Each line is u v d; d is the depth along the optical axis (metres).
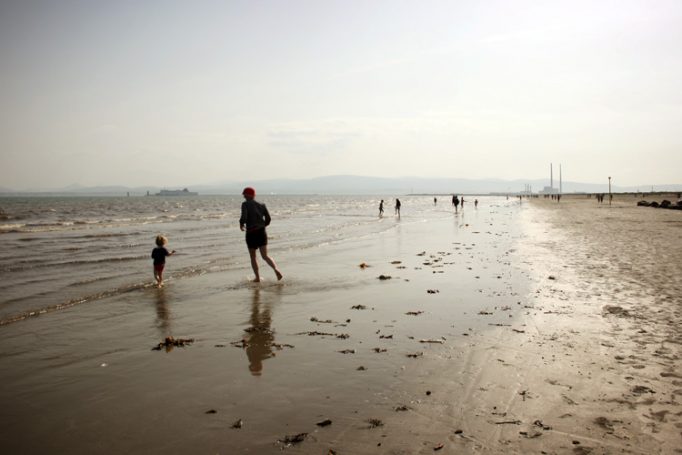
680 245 16.02
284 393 4.41
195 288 9.82
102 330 6.74
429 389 4.45
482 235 22.14
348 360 5.32
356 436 3.55
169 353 5.68
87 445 3.49
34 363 5.35
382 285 9.95
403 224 31.70
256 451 3.37
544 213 46.41
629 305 7.77
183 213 56.25
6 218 43.84
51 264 13.47
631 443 3.41
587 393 4.32
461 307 7.87
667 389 4.39
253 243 10.38
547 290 9.12
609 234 21.05
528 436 3.52
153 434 3.64
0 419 3.94
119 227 30.48
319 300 8.59
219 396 4.36
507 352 5.52
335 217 43.06
